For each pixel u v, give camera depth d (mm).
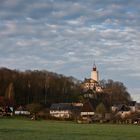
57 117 155625
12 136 52875
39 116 155250
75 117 159250
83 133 66562
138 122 148250
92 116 170375
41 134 59469
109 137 57656
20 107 186250
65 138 52969
